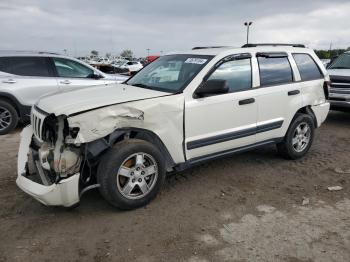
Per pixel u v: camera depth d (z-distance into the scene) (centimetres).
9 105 755
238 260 313
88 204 413
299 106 558
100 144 373
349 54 959
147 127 398
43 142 380
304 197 443
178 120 419
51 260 311
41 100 419
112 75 904
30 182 375
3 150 626
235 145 485
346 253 324
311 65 600
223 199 433
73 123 348
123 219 380
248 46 526
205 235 352
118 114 371
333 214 399
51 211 396
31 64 782
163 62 519
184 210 403
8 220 375
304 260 313
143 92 424
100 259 313
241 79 488
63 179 351
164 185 471
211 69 454
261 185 478
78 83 820
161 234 353
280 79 540
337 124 877
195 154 446
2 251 322
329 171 536
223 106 457
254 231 360
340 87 832
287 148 563
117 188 377
